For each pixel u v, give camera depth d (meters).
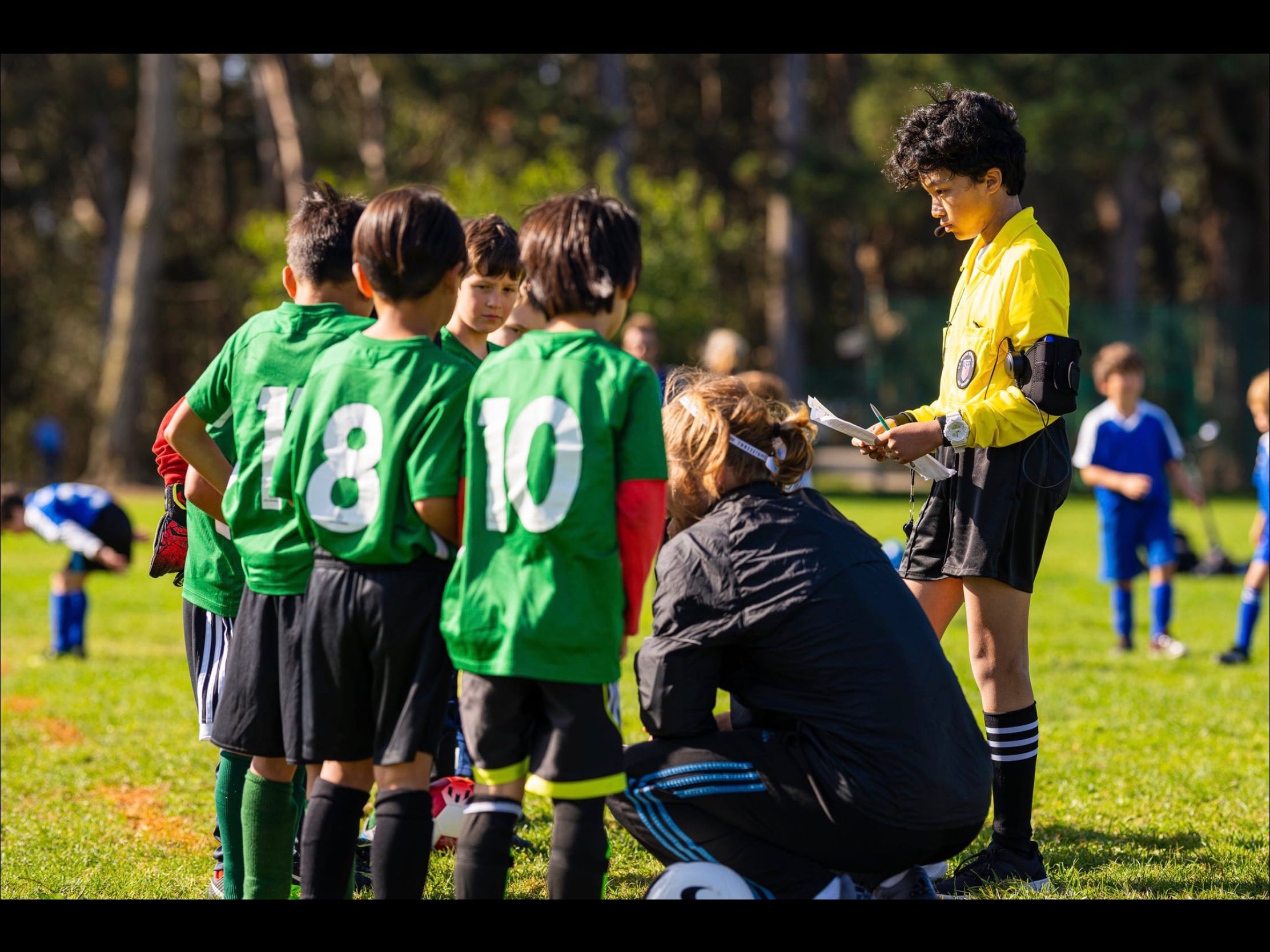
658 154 89.56
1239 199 73.69
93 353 78.50
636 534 6.24
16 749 12.81
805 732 7.03
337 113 79.12
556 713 6.33
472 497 6.37
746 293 90.06
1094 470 18.78
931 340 55.31
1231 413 58.06
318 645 6.55
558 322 6.61
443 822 8.89
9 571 29.66
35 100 73.94
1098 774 11.81
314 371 6.78
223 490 7.55
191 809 10.83
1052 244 8.40
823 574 7.02
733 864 7.14
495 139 75.81
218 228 84.88
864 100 66.00
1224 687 16.16
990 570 8.25
